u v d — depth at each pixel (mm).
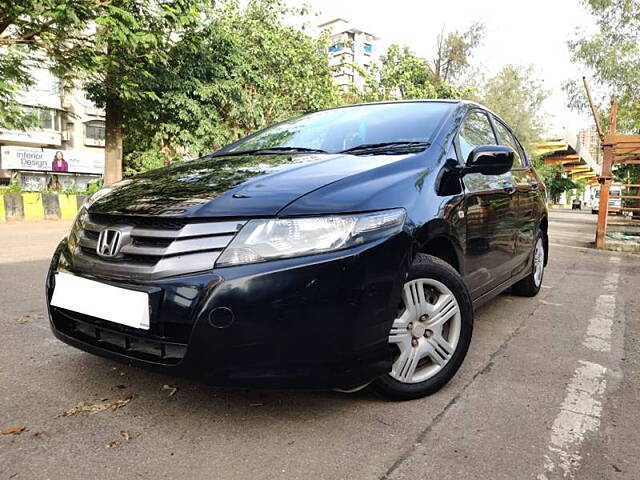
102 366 2672
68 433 1997
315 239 1920
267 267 1853
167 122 13453
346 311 1921
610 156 8766
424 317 2352
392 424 2105
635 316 3971
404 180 2332
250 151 3166
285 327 1852
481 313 3988
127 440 1951
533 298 4566
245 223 1913
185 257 1901
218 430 2033
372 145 2863
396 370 2268
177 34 12445
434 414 2207
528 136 28125
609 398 2420
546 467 1821
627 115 17547
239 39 14289
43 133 28281
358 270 1950
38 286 4555
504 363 2873
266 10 15625
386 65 18422
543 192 4480
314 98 15938
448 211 2484
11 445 1905
